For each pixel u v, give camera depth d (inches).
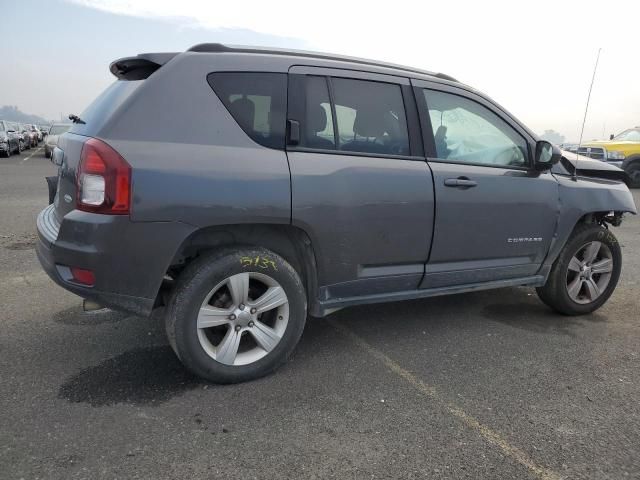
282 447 98.2
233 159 113.3
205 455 94.9
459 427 107.0
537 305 188.7
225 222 112.7
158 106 110.3
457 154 146.4
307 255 128.2
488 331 161.2
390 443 100.7
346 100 130.4
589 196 167.3
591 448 101.5
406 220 134.3
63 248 108.4
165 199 106.7
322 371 130.3
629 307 188.7
